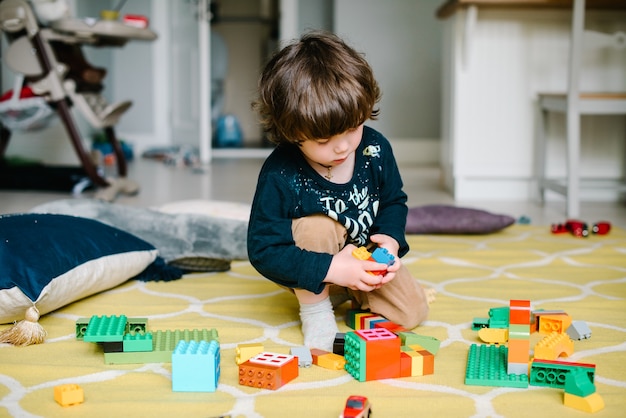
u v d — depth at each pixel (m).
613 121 3.22
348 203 1.25
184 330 1.30
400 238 1.28
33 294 1.30
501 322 1.31
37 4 2.92
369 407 0.94
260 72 1.23
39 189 3.34
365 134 1.29
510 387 1.07
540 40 3.20
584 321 1.40
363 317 1.30
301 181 1.22
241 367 1.07
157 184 3.70
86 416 0.96
